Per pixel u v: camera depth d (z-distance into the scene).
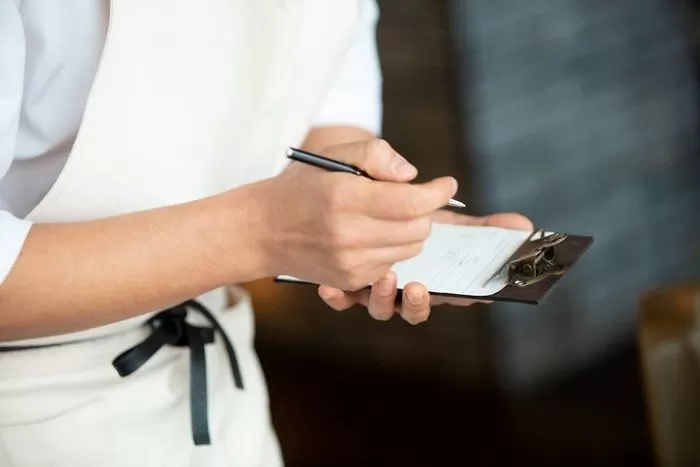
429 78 3.17
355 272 1.16
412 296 1.28
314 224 1.14
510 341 3.36
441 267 1.38
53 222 1.30
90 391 1.37
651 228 3.71
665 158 3.71
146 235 1.17
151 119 1.32
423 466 3.11
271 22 1.37
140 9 1.26
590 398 3.38
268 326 3.82
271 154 1.49
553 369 3.48
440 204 1.14
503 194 3.24
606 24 3.44
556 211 3.40
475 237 1.48
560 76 3.33
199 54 1.34
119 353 1.41
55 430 1.34
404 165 1.17
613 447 3.10
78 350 1.38
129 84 1.28
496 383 3.38
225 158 1.43
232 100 1.39
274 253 1.18
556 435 3.19
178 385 1.47
